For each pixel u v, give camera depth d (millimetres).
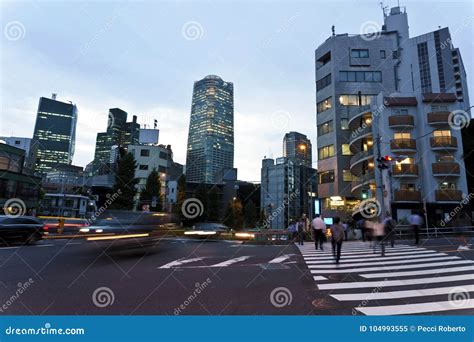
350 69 35688
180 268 8188
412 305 4965
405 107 27391
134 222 13758
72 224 30188
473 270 7887
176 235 20859
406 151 25875
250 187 71250
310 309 4773
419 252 11742
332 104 35688
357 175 33375
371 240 16344
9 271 7383
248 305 4934
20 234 13812
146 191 44750
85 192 55781
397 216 24719
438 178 25203
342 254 11656
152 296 5344
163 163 55969
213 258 10469
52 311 4594
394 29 38031
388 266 8656
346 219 31344
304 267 8578
